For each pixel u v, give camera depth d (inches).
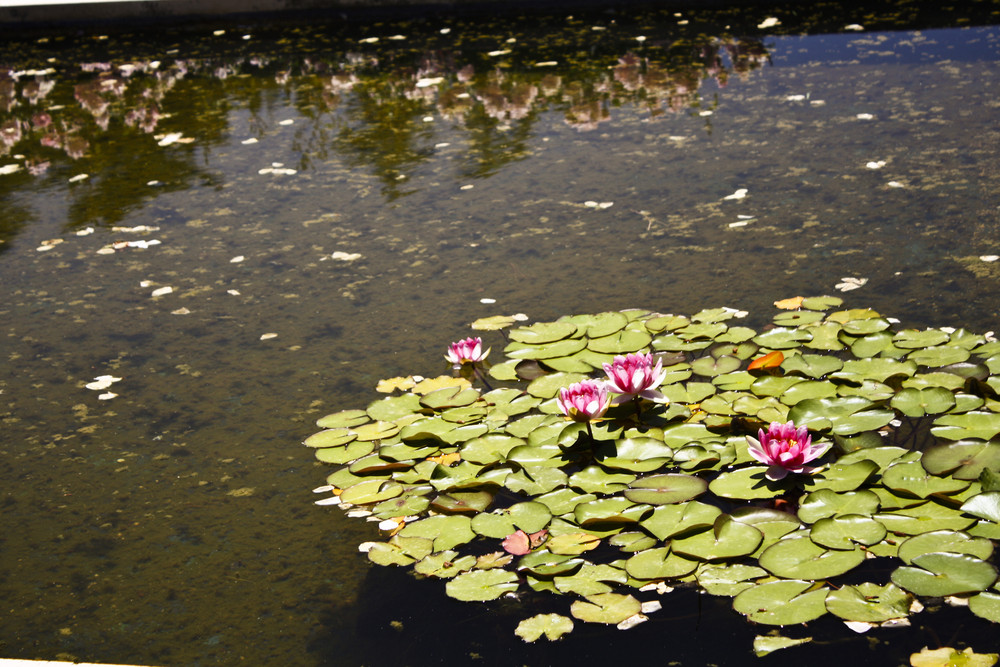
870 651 54.3
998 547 60.1
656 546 62.6
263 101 201.8
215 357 98.5
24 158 176.9
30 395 94.4
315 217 135.6
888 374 78.8
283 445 81.9
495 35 239.9
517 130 166.7
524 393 83.4
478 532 65.9
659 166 140.7
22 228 141.4
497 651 57.6
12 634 63.6
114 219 141.9
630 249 113.7
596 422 78.2
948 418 71.6
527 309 101.0
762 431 68.2
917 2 221.6
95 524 74.4
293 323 104.3
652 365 82.6
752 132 150.0
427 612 61.6
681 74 189.0
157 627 62.9
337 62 228.7
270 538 70.4
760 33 213.3
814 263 104.0
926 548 58.5
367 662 57.9
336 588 64.7
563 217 126.0
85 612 65.1
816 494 65.1
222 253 125.7
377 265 117.3
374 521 71.0
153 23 278.4
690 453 71.9
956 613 55.9
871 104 155.5
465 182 143.8
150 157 170.9
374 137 171.0
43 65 249.3
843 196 121.0
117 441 85.4
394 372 91.5
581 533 64.5
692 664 55.0
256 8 271.6
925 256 102.0
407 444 77.9
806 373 81.2
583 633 58.2
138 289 117.0
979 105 147.3
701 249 111.3
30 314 112.7
